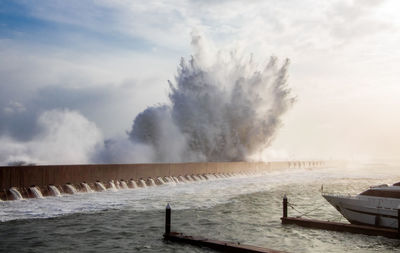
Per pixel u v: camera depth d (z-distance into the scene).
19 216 18.53
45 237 15.05
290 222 18.64
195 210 22.25
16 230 15.93
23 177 23.41
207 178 43.12
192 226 18.05
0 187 22.14
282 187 37.28
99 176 28.72
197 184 37.78
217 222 19.03
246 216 20.70
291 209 23.23
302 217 20.62
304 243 15.23
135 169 32.50
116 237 15.47
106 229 16.70
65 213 19.72
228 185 37.88
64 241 14.63
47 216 18.80
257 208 23.47
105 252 13.45
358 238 15.98
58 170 25.58
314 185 40.06
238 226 18.17
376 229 16.33
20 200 22.50
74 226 17.05
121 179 30.88
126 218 19.16
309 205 25.03
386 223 17.05
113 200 24.66
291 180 46.47
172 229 17.33
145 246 14.31
